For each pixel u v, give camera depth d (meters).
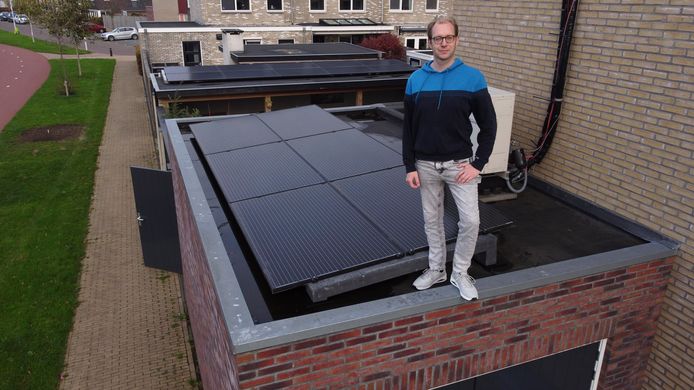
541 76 6.97
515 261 4.99
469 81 3.42
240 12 35.88
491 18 7.82
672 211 5.19
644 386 5.54
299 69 15.89
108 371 9.17
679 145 5.07
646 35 5.30
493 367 4.49
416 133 3.67
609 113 5.84
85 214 15.98
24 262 13.10
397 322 3.89
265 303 4.07
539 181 6.87
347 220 4.74
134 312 10.98
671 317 5.19
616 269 4.79
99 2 80.50
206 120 9.12
